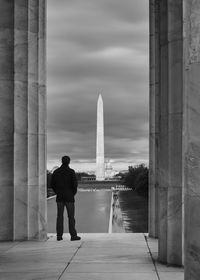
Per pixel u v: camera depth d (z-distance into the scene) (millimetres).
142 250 12758
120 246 13523
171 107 10852
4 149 14930
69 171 15117
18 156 15023
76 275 9586
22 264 10805
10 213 14930
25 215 15008
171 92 10852
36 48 15383
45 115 15711
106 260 11234
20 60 15117
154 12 16172
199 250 5898
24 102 15141
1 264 10828
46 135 15789
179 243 10547
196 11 5961
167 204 10922
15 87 15023
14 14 15062
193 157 5969
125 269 10195
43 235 15266
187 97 6055
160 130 11328
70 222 15070
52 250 12867
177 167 10742
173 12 10766
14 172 14938
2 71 14977
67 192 15148
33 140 15289
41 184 15406
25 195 15055
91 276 9477
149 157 16094
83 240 14953
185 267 6078
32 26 15328
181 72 10688
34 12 15367
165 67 11148
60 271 9984
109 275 9570
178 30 10703
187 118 6055
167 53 11047
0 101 14961
